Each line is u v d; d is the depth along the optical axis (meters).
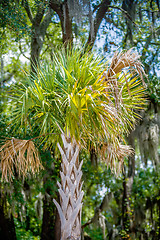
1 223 8.92
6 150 4.26
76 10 7.09
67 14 7.78
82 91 3.62
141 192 11.63
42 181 9.32
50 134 4.63
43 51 10.63
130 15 8.83
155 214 11.35
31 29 7.68
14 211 8.40
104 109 3.67
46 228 9.54
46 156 7.66
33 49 8.16
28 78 4.25
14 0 7.27
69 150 4.14
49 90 4.19
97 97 3.90
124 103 4.40
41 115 4.28
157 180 11.21
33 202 11.83
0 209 8.84
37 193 9.73
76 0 7.05
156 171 10.59
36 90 4.02
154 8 9.98
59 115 4.20
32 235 12.37
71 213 3.93
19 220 12.32
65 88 4.20
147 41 9.80
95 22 8.17
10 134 7.04
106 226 10.37
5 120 7.24
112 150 5.02
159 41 10.53
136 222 10.59
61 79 4.33
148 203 11.18
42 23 8.37
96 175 10.35
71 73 4.34
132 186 11.44
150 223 10.81
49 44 9.55
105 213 11.59
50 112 4.17
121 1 8.98
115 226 11.00
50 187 8.79
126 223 9.99
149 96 9.62
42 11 8.19
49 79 4.24
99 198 11.30
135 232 10.32
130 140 9.55
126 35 9.76
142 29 10.23
